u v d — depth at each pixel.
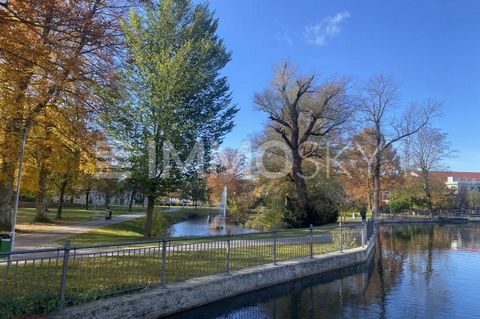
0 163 16.27
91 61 10.38
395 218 60.75
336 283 13.96
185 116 24.45
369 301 11.50
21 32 8.67
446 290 13.02
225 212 49.78
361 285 13.69
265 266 12.73
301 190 34.44
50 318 6.81
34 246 15.35
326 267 15.43
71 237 19.34
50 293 7.47
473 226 50.72
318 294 12.27
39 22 8.58
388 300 11.62
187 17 26.53
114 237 20.61
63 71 9.89
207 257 12.30
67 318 6.98
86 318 7.25
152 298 8.59
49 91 10.92
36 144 15.30
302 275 13.99
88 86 10.59
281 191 37.66
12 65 9.66
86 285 8.28
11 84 10.59
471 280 14.70
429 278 15.11
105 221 34.06
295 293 12.31
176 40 24.95
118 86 11.94
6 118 11.73
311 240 15.73
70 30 9.09
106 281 8.98
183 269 11.02
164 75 22.03
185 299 9.40
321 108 34.97
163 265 9.44
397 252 23.38
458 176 142.38
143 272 10.14
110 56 10.55
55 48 9.43
